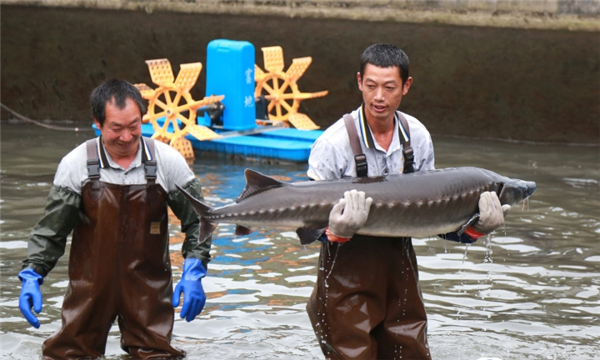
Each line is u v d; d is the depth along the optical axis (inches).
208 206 372.5
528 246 672.4
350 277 395.9
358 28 1252.5
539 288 575.8
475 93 1226.0
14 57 1428.4
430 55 1230.9
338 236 361.4
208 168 994.1
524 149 1139.9
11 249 645.9
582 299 554.6
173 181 409.7
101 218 398.0
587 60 1157.1
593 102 1171.3
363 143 390.6
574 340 483.5
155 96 1035.9
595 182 912.3
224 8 1314.0
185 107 1050.1
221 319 515.5
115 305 412.5
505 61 1197.1
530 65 1186.0
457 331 496.7
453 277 598.5
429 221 374.6
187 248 422.9
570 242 682.8
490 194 380.2
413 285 406.3
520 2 1172.5
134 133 387.2
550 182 909.2
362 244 394.6
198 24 1332.4
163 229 411.5
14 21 1413.6
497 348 470.0
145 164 400.5
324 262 399.9
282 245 677.9
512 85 1202.6
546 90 1187.9
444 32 1213.1
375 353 405.4
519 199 398.0
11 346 466.0
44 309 527.2
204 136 1039.6
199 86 1357.0
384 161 394.3
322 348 411.8
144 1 1350.9
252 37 1311.5
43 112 1445.6
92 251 402.3
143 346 417.4
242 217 369.4
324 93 1193.4
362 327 396.2
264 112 1167.6
